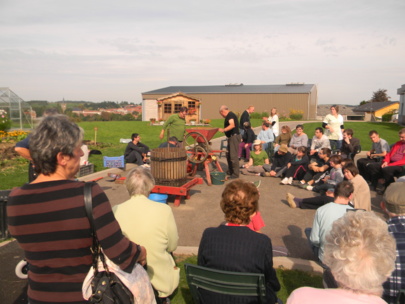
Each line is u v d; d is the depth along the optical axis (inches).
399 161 282.5
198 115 1301.7
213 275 97.0
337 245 61.2
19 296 137.1
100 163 410.0
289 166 327.9
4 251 173.8
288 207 255.3
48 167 67.7
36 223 65.7
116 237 68.7
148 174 120.0
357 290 58.0
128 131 855.7
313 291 60.3
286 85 2050.9
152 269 114.7
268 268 98.4
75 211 65.5
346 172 219.8
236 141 338.0
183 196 273.7
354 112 2876.5
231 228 101.1
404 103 1159.6
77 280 68.4
